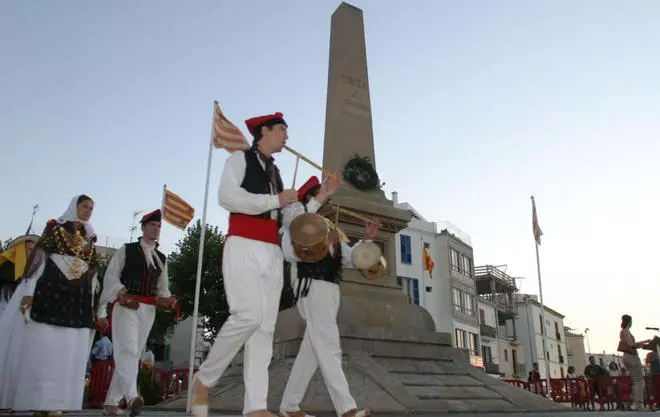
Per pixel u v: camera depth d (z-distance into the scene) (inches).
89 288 241.6
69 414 268.2
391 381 332.8
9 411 216.4
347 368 346.3
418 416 265.9
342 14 550.9
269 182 168.9
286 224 202.8
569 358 2908.5
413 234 1568.7
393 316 429.4
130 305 252.2
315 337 209.9
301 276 214.2
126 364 248.2
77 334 231.1
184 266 1179.9
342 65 530.3
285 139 175.9
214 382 152.6
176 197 572.7
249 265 153.2
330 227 222.8
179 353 1617.9
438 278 1584.6
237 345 150.8
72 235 235.9
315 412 290.2
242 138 477.7
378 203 472.4
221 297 1155.9
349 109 517.7
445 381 379.2
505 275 2108.8
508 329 2239.2
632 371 519.2
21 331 221.5
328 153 506.6
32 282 222.7
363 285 439.8
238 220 158.2
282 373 349.1
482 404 344.8
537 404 367.9
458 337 1560.0
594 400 607.8
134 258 259.9
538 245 874.8
